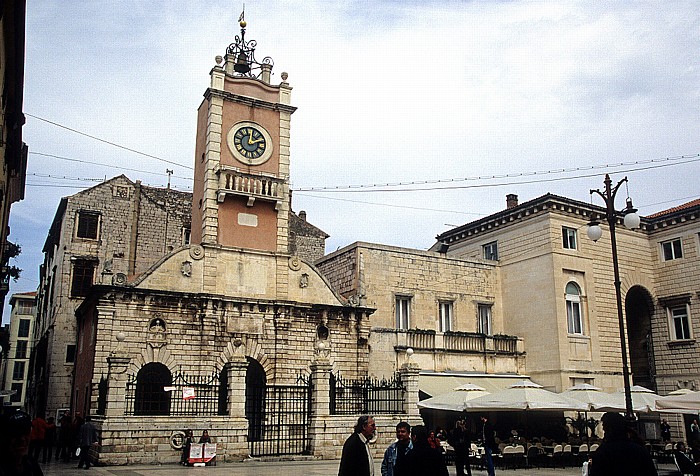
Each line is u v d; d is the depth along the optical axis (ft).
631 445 26.58
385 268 130.52
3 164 77.10
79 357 117.80
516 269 142.00
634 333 156.87
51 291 151.64
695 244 144.15
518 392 93.71
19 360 312.29
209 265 106.52
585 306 136.46
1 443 18.17
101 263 143.54
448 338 129.49
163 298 101.04
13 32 61.98
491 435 75.20
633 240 150.51
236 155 115.14
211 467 76.43
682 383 142.61
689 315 143.95
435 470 29.99
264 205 115.14
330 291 116.57
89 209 145.48
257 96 120.47
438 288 136.05
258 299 107.65
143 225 150.61
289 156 120.57
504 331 142.92
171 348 100.07
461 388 101.91
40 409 146.41
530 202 138.62
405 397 98.48
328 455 89.81
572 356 130.62
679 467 66.80
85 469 73.82
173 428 81.97
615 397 103.81
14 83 74.02
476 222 153.28
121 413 80.28
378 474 73.20
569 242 138.62
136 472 69.82
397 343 123.24
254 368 109.40
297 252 176.24
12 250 115.14
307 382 106.11
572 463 98.43
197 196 118.01
